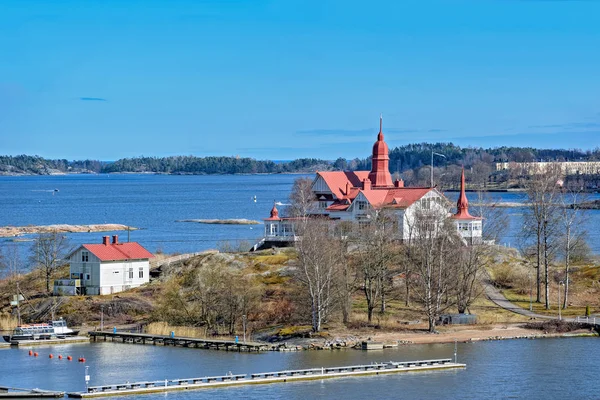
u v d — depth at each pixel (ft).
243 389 481.05
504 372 508.53
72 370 524.52
